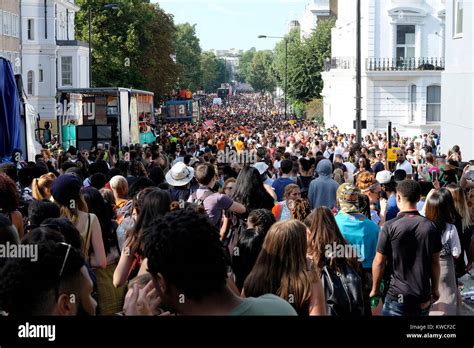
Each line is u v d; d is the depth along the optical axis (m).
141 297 4.36
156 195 7.15
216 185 13.14
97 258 7.79
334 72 58.81
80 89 35.06
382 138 41.47
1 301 4.25
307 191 13.84
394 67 51.25
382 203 13.27
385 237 7.56
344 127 57.47
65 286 4.33
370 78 51.44
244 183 9.62
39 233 4.90
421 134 47.12
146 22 78.69
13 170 12.67
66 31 75.25
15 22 64.31
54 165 22.11
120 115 34.97
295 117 90.44
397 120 51.53
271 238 5.69
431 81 50.41
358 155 23.64
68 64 72.25
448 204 8.63
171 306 3.87
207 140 41.84
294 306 5.62
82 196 7.92
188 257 3.73
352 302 6.60
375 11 51.88
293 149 29.98
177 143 36.00
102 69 76.06
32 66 70.25
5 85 18.30
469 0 23.19
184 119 90.25
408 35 52.12
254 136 45.31
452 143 24.64
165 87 85.00
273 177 20.19
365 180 11.59
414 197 7.59
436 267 7.57
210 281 3.79
